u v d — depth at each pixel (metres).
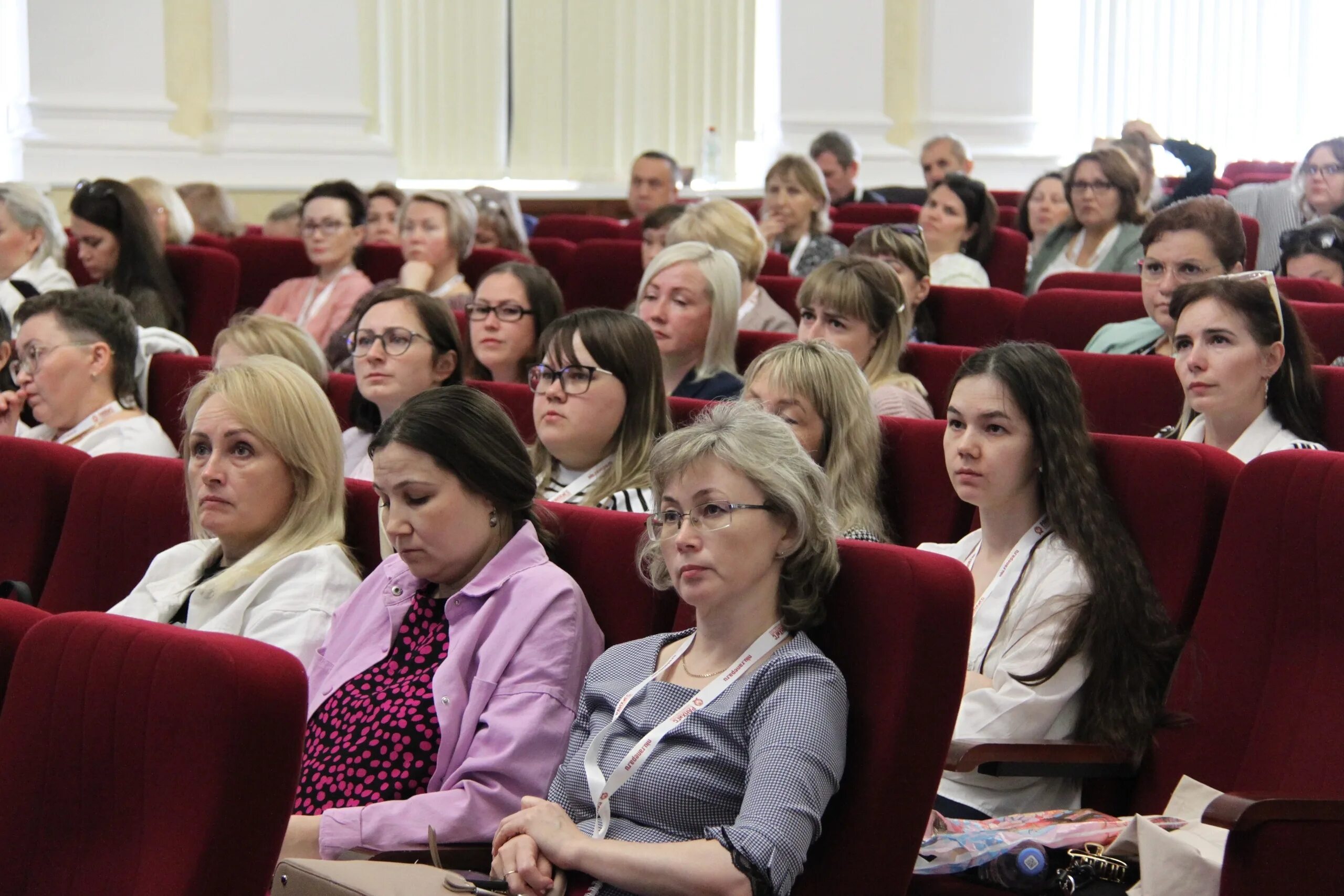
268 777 1.98
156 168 10.41
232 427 3.12
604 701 2.59
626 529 2.84
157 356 4.91
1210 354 3.51
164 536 3.53
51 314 4.44
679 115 13.05
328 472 3.19
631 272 7.31
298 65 10.77
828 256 7.71
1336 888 2.29
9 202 6.64
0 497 3.79
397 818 2.59
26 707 2.17
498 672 2.71
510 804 2.63
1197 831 2.51
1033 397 3.00
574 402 3.56
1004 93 12.80
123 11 10.35
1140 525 2.99
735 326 4.80
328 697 2.88
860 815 2.32
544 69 12.69
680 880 2.22
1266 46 13.48
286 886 2.26
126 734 2.05
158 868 1.98
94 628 2.14
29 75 10.20
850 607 2.41
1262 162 12.55
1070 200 7.38
